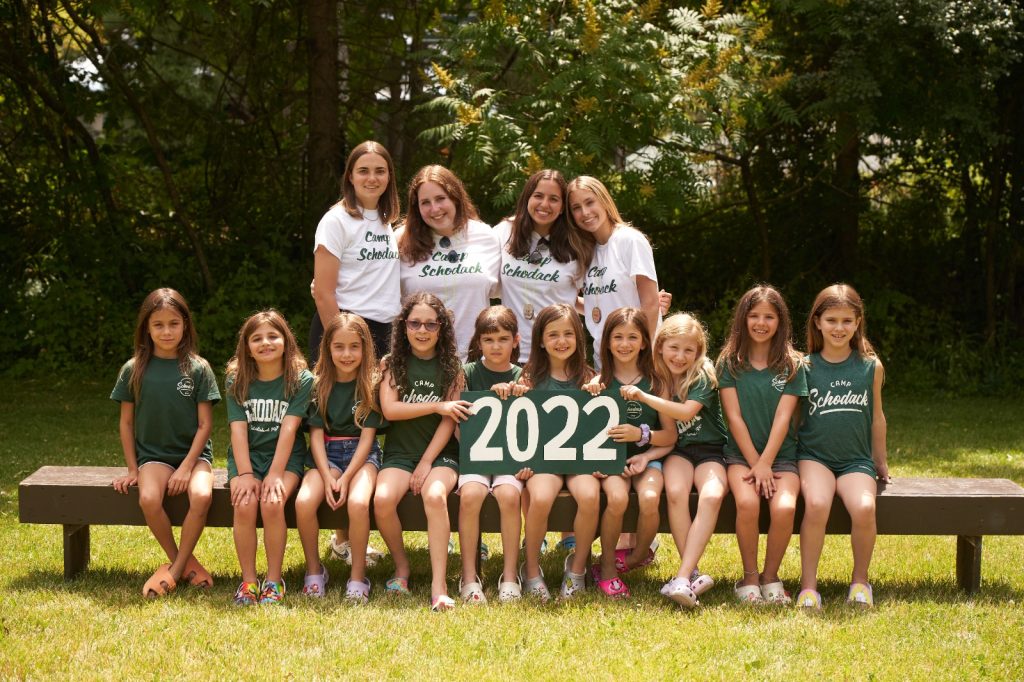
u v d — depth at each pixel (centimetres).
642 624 375
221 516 416
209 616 378
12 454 679
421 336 423
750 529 408
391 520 411
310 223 1100
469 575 409
